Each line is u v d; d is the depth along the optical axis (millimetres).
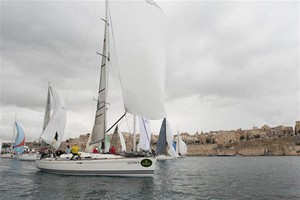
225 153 187250
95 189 14531
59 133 27969
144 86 18391
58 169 20328
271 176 25500
